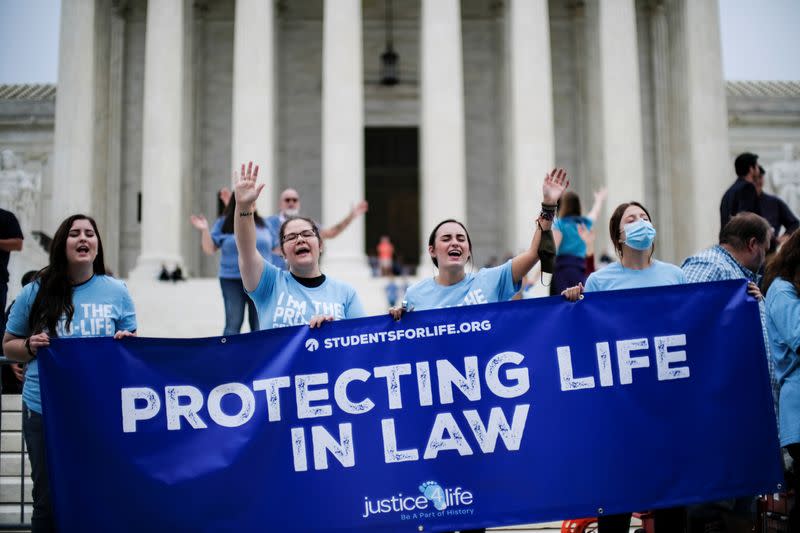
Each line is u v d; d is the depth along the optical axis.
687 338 7.59
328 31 28.92
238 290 13.20
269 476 7.34
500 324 7.54
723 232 8.70
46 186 36.19
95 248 8.06
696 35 30.30
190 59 33.31
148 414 7.41
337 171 28.20
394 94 36.78
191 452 7.37
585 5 35.97
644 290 7.65
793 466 7.94
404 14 36.88
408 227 36.81
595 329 7.56
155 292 25.12
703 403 7.50
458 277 8.21
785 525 8.48
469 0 36.91
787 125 36.59
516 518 7.28
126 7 35.31
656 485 7.37
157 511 7.29
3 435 12.73
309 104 36.19
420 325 7.52
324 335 7.52
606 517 7.59
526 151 28.81
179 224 29.33
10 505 10.98
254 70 28.97
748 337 7.62
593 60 33.66
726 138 29.92
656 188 35.03
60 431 7.32
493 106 36.50
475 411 7.42
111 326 8.00
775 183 32.62
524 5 29.48
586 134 35.47
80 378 7.40
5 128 36.50
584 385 7.48
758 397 7.55
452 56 28.67
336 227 15.52
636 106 29.75
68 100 29.44
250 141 28.70
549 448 7.38
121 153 34.78
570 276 12.53
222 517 7.29
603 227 30.25
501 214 36.09
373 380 7.45
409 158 37.00
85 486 7.29
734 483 7.42
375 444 7.37
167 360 7.49
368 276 27.41
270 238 13.26
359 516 7.28
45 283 7.83
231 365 7.50
